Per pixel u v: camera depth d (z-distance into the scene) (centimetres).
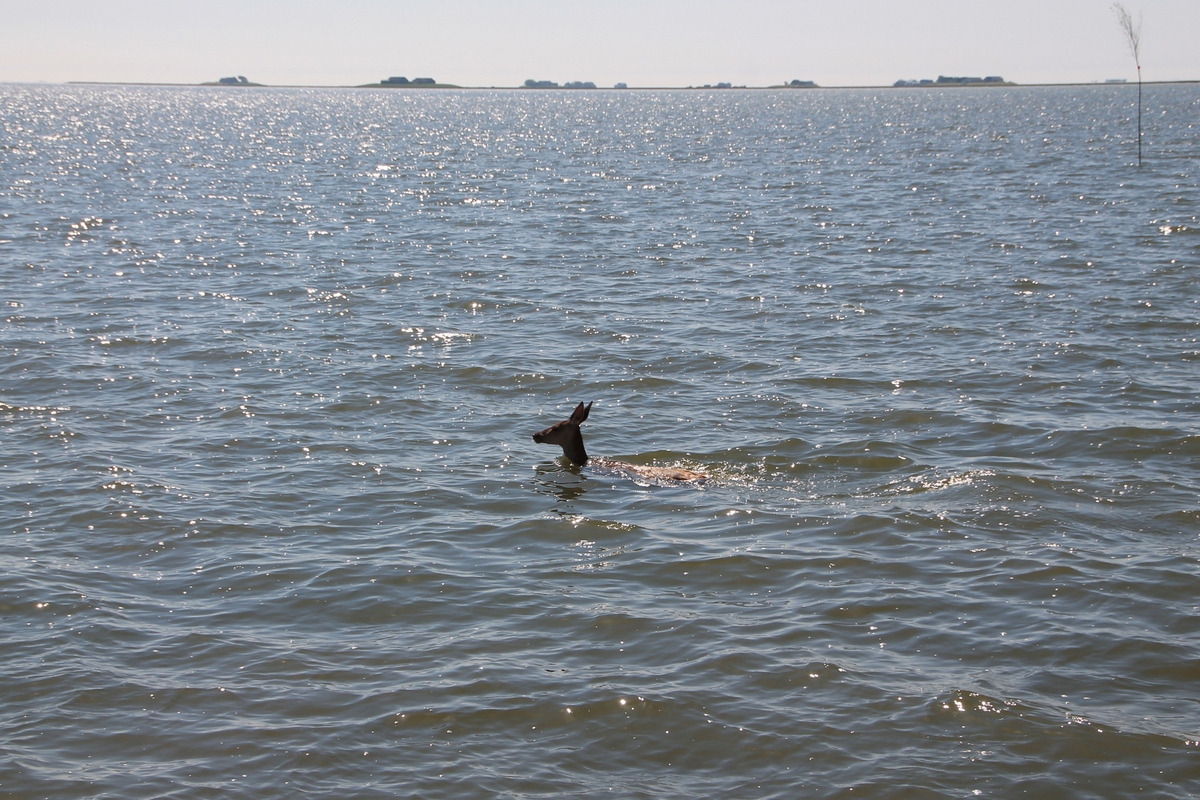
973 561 1044
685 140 9338
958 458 1348
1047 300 2244
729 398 1631
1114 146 6794
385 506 1214
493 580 1021
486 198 4519
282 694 820
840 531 1125
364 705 805
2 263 2714
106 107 18262
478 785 711
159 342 1942
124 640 905
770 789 707
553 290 2445
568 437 1345
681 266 2759
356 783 714
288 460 1363
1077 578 1000
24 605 965
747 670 849
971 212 3681
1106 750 739
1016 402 1576
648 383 1709
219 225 3572
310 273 2661
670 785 712
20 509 1191
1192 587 979
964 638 898
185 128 11444
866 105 19900
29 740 761
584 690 821
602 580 1021
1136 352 1831
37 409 1556
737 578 1022
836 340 1970
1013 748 745
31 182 5003
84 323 2081
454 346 1942
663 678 839
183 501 1220
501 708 799
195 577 1031
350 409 1582
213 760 740
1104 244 2873
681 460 1373
